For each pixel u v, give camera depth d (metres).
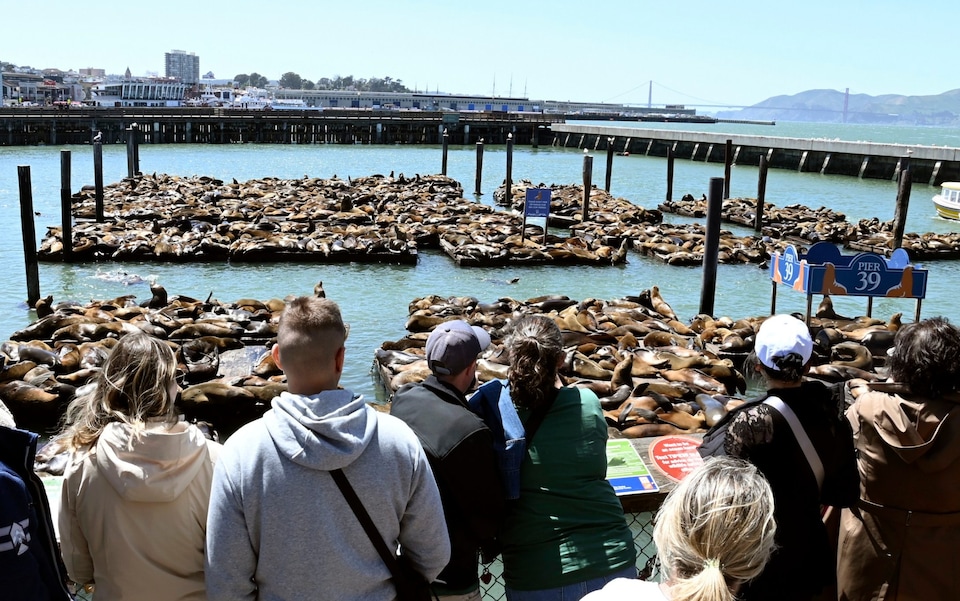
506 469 3.28
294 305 2.70
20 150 49.56
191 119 59.16
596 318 11.41
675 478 4.21
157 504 2.69
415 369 9.19
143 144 58.12
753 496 2.13
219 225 18.95
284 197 24.89
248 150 55.38
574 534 3.25
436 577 3.00
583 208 23.44
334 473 2.53
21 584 2.52
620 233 20.70
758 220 23.44
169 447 2.69
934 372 3.22
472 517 3.07
